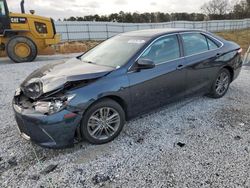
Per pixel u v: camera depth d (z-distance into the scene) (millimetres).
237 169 2594
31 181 2488
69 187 2402
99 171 2629
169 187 2355
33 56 9992
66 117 2754
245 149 2973
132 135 3391
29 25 9961
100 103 3045
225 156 2836
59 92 2801
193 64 3975
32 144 3170
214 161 2744
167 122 3770
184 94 4035
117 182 2455
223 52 4520
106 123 3174
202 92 4395
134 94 3314
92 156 2910
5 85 6027
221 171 2566
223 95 4867
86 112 2953
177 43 3879
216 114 4043
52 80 2936
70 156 2914
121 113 3275
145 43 3531
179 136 3338
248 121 3762
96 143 3148
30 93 2963
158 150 3002
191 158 2814
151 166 2689
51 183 2455
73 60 3957
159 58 3615
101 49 4023
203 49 4250
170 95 3803
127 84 3201
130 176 2535
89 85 2932
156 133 3434
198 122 3756
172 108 4301
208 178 2463
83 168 2684
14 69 8164
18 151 3020
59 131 2777
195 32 4219
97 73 3061
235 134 3357
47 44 10617
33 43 9867
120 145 3146
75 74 3023
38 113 2748
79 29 22078
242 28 48750
